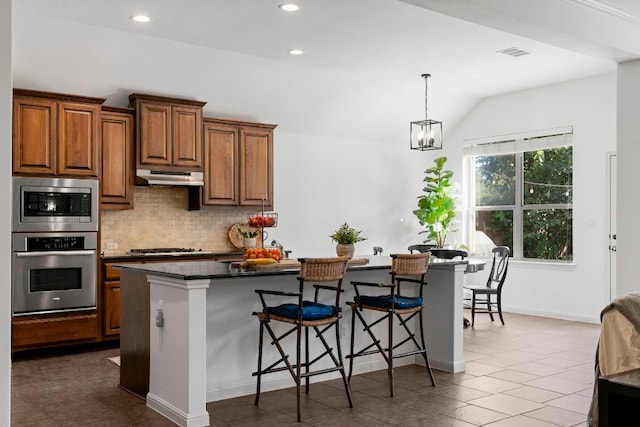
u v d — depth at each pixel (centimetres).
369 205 842
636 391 210
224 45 580
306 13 488
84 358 542
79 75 574
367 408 393
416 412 384
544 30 435
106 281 582
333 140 805
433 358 507
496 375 478
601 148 712
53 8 481
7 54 247
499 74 700
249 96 677
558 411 385
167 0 461
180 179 629
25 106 542
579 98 732
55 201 554
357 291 457
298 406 368
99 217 581
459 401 407
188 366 357
